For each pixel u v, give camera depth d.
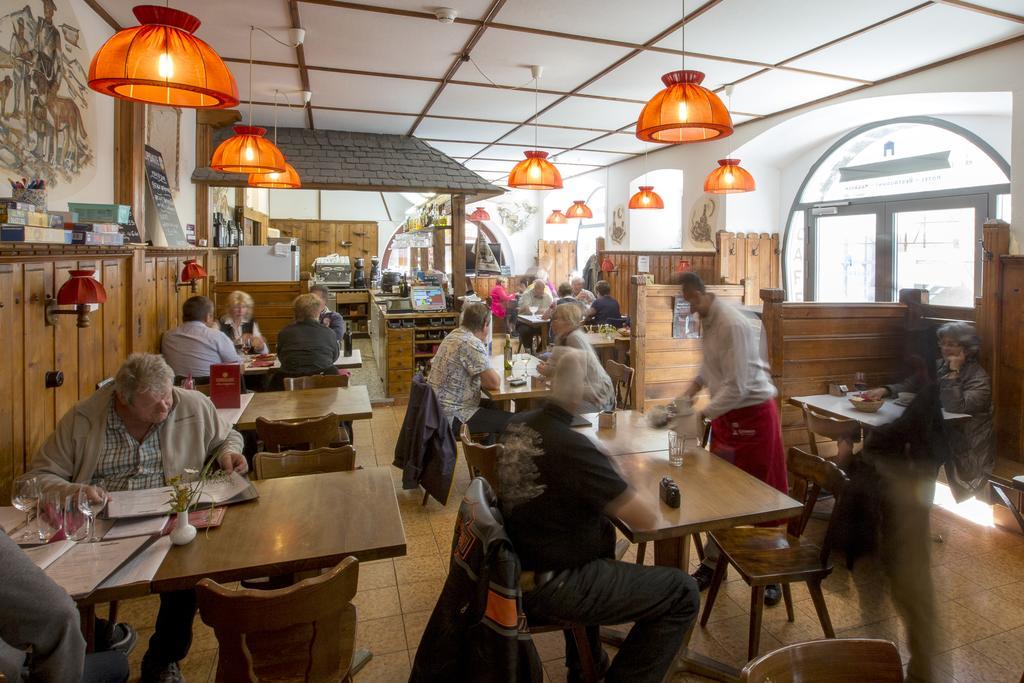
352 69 5.61
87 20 3.82
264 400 3.94
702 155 8.84
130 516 2.01
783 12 4.41
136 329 4.25
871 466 2.40
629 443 3.03
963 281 6.24
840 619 2.80
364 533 1.99
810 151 7.97
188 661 2.51
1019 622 2.75
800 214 8.27
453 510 4.01
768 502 2.31
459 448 5.42
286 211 15.64
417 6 4.27
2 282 2.58
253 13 4.36
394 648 2.61
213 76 2.42
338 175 7.40
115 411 2.37
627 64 5.54
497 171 12.41
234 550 1.87
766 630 2.73
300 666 1.75
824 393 4.49
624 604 1.97
